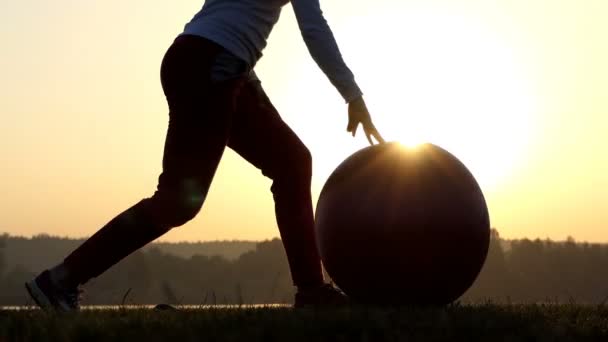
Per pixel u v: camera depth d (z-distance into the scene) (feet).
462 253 15.19
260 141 15.16
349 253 15.33
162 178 13.99
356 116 14.65
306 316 12.25
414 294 15.35
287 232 15.35
